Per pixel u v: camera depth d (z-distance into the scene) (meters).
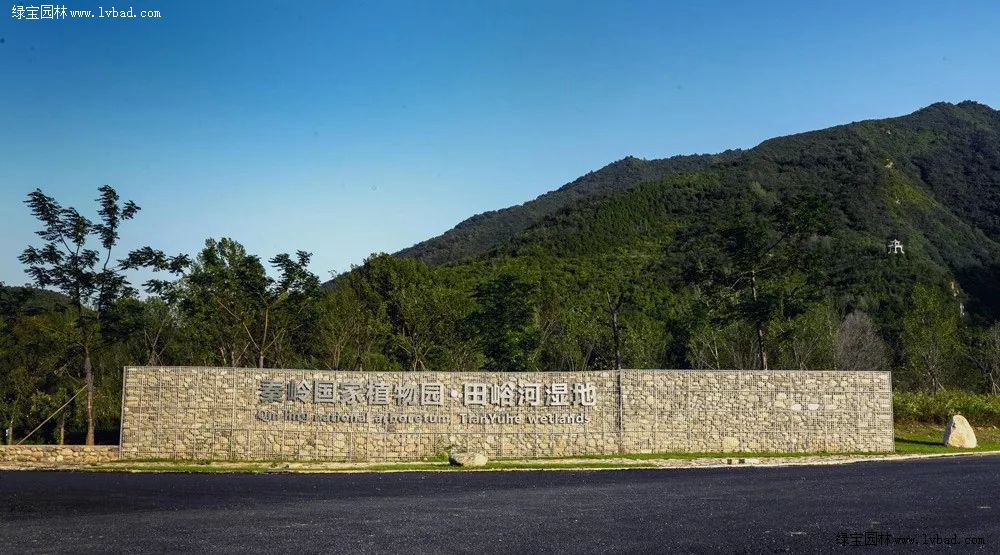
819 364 57.19
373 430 32.44
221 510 20.53
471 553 16.00
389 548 16.34
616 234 103.50
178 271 39.56
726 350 56.81
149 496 22.86
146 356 49.06
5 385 41.16
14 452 31.23
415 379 32.81
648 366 55.25
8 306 36.84
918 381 63.47
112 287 36.56
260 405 32.22
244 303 45.81
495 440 32.94
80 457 31.59
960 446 38.06
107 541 16.92
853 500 22.30
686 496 23.02
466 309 54.88
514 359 50.53
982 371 66.31
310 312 47.44
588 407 33.72
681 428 34.12
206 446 31.92
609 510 20.62
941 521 19.27
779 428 34.69
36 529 18.08
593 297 66.00
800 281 65.25
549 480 26.66
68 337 38.78
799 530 18.19
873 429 35.22
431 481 26.39
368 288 60.31
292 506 21.20
